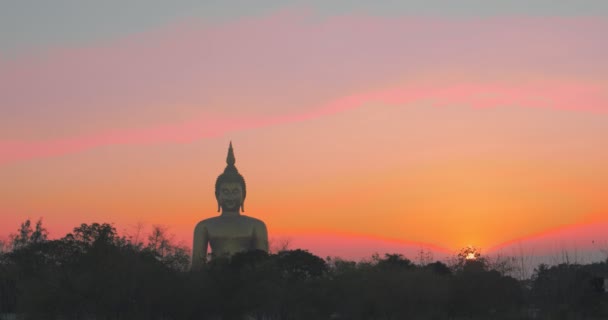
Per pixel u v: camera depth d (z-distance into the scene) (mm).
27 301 101500
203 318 106062
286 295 108750
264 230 182125
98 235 118062
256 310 113750
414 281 111562
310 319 112812
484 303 118688
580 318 123000
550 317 122875
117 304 101812
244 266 110500
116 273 100625
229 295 103750
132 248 113562
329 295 111312
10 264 128250
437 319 114500
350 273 115000
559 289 134250
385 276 111938
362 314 112000
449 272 132875
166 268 108062
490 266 131250
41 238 140125
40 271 114812
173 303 101938
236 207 185625
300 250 122625
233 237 179625
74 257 112500
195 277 105562
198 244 180875
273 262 113750
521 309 132375
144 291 101688
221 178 187750
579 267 149750
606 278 159000
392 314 112750
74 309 103062
